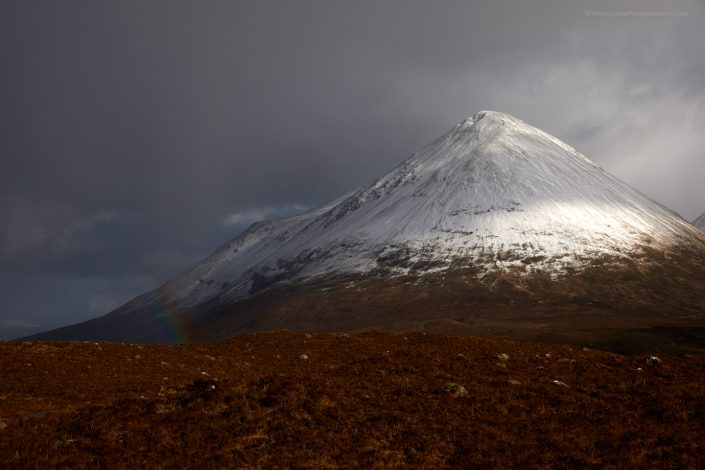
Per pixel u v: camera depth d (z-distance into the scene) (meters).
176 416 25.84
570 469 20.89
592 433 23.53
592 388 28.94
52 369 36.81
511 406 26.81
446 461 22.12
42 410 28.64
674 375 30.58
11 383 33.12
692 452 21.48
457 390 28.41
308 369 38.34
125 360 41.19
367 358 38.09
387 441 23.62
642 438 22.88
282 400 26.83
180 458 22.33
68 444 23.30
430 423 24.97
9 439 23.66
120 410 26.91
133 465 21.77
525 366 33.81
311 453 22.62
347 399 27.44
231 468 21.53
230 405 26.62
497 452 22.39
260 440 23.70
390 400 27.58
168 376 37.06
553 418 25.28
